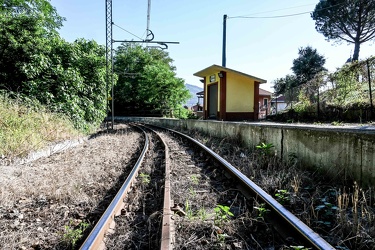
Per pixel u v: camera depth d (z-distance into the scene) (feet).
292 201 10.72
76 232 8.77
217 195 12.44
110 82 50.62
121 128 61.52
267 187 12.97
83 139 34.01
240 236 8.27
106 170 18.16
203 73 65.26
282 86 95.71
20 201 12.18
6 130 21.43
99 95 45.42
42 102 32.07
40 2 54.13
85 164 19.36
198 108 132.57
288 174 14.23
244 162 18.98
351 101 39.29
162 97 112.47
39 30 35.42
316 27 92.68
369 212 8.99
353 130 12.16
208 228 8.84
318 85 47.55
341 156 12.64
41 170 17.39
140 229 9.24
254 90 59.26
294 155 16.46
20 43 32.01
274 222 8.96
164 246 7.16
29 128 23.90
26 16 33.65
